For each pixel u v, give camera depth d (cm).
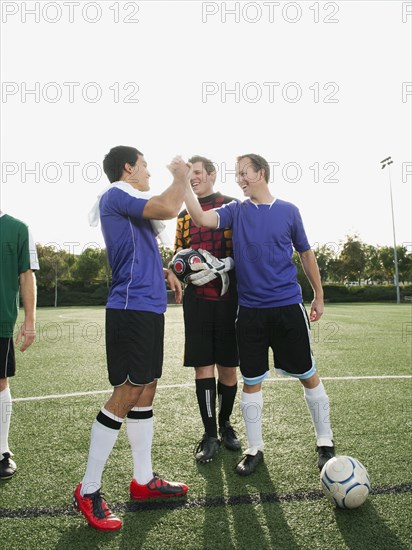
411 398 390
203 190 302
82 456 266
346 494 192
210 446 262
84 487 191
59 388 448
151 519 193
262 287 256
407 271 4759
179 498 212
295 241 275
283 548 170
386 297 3519
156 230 224
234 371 295
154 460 259
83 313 2005
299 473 237
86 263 3622
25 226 250
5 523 191
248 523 188
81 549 171
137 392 205
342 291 3534
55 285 3438
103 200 216
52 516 197
